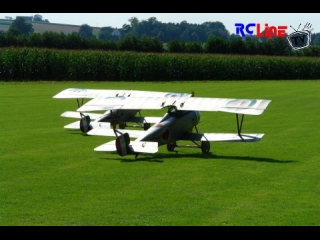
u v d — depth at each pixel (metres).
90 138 23.84
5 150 20.94
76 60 63.03
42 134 24.95
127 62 64.88
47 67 61.91
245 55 78.62
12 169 17.56
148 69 65.62
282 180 16.03
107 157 19.56
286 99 41.66
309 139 23.66
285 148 21.47
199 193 14.56
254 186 15.31
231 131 26.42
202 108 18.81
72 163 18.48
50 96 42.47
